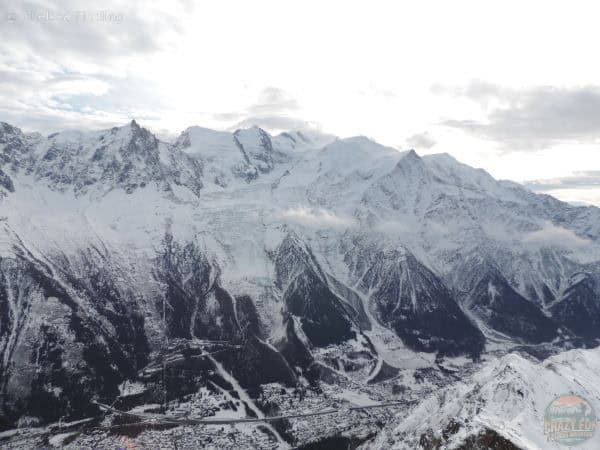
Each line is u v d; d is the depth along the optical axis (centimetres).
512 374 14125
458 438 12775
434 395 16912
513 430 12388
